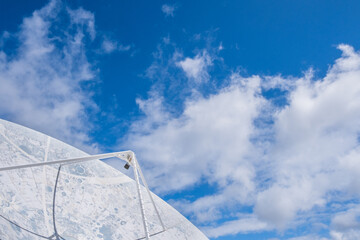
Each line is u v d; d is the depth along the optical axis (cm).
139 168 1486
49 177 1479
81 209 1487
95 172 1703
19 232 1119
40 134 1597
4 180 1272
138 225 1614
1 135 1416
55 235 1275
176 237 1662
